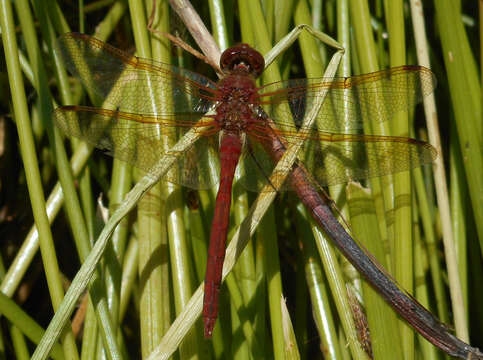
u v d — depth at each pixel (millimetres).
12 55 190
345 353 202
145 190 187
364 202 194
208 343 206
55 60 210
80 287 182
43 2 210
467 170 199
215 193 204
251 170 201
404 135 198
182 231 193
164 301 193
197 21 201
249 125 200
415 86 196
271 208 196
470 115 199
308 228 202
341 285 193
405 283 191
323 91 197
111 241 198
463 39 209
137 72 199
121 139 196
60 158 197
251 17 201
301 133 194
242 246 189
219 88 202
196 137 195
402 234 193
